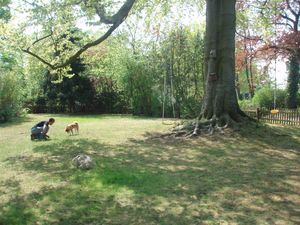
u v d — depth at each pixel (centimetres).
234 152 1088
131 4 1199
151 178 803
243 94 4653
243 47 2945
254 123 1429
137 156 1054
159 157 1037
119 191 714
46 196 695
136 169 890
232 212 593
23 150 1203
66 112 3434
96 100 3328
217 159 999
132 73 2866
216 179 791
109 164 949
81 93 3278
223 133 1327
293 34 2547
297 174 826
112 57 3045
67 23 1356
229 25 1428
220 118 1402
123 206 631
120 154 1087
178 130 1421
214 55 1435
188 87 2600
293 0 2609
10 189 749
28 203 658
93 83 3281
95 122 2177
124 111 3184
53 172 880
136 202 650
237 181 772
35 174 868
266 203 632
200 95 2572
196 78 2580
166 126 1716
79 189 733
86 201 660
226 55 1427
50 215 596
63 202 658
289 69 2925
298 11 2692
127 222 561
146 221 563
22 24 1408
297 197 662
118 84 2986
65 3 1252
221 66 1434
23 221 574
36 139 1427
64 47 1513
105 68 3128
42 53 1444
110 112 3294
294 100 2908
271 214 581
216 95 1431
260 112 1786
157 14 2000
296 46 2555
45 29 1378
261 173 838
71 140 1386
